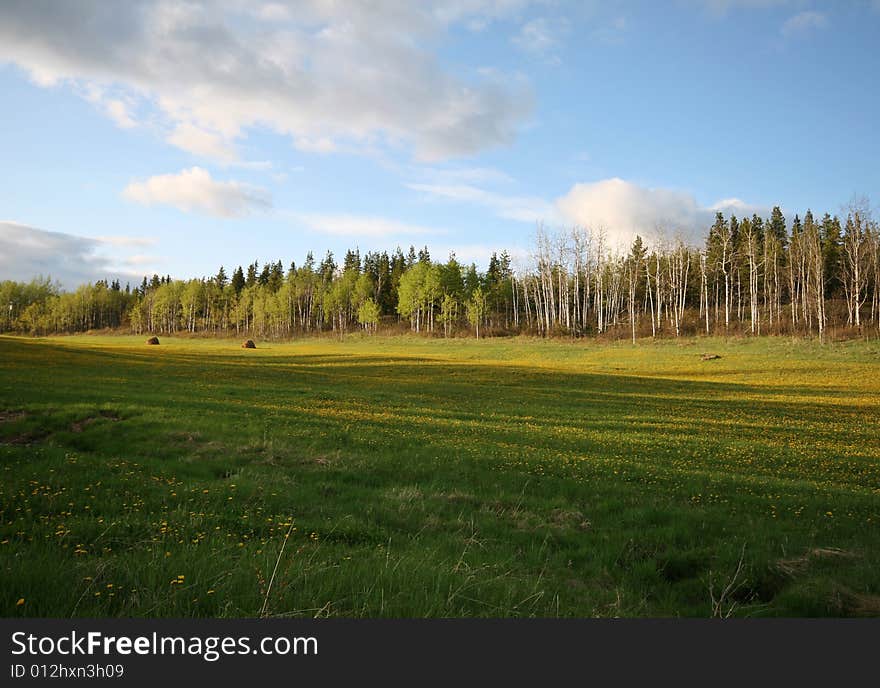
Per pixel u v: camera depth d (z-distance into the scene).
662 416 29.81
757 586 8.60
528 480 14.84
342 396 32.88
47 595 5.63
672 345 82.69
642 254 121.12
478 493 13.61
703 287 105.56
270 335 147.62
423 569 7.74
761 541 10.28
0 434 17.19
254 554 7.88
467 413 28.27
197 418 20.80
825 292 110.81
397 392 37.47
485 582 7.52
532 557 9.54
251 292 168.62
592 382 47.94
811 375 52.88
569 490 14.10
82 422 19.34
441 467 15.94
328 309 146.12
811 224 97.38
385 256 189.88
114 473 13.02
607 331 102.25
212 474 13.81
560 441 21.08
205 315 188.12
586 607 7.14
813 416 31.23
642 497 13.46
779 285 101.31
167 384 33.75
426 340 110.12
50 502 10.12
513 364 64.12
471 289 138.25
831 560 9.24
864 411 33.53
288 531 9.62
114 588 6.06
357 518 10.99
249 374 45.31
